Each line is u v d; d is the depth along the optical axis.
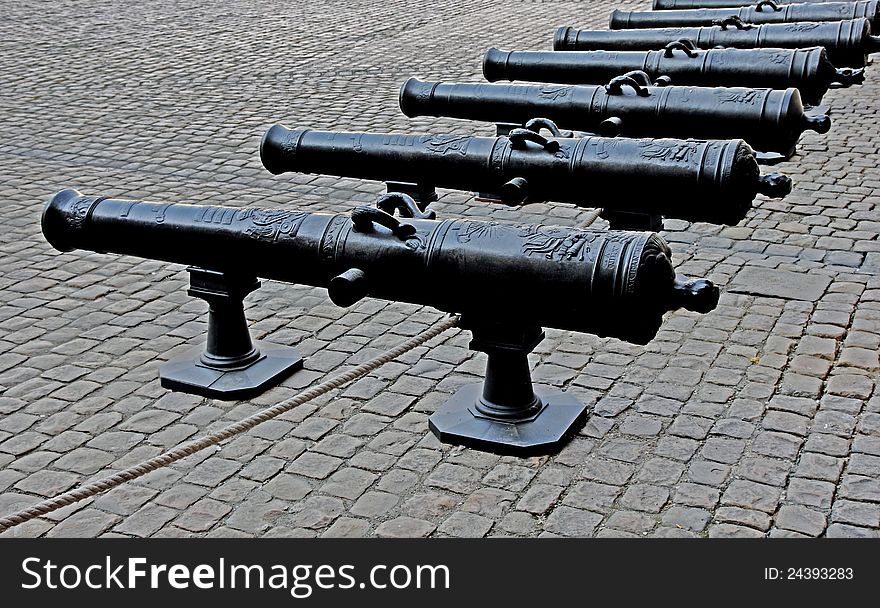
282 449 6.16
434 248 5.83
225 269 6.71
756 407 6.49
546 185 7.91
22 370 7.20
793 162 11.96
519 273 5.57
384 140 8.76
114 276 9.00
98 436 6.34
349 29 21.34
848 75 10.45
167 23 22.20
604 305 5.36
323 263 6.18
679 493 5.63
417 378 7.03
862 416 6.35
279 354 7.27
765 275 8.63
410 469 5.93
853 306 7.96
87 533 5.39
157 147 12.99
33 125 14.06
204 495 5.71
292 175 11.84
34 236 9.98
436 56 18.50
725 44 12.36
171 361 7.18
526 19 22.28
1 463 6.04
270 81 16.66
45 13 23.53
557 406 6.40
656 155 7.46
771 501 5.53
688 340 7.46
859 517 5.38
